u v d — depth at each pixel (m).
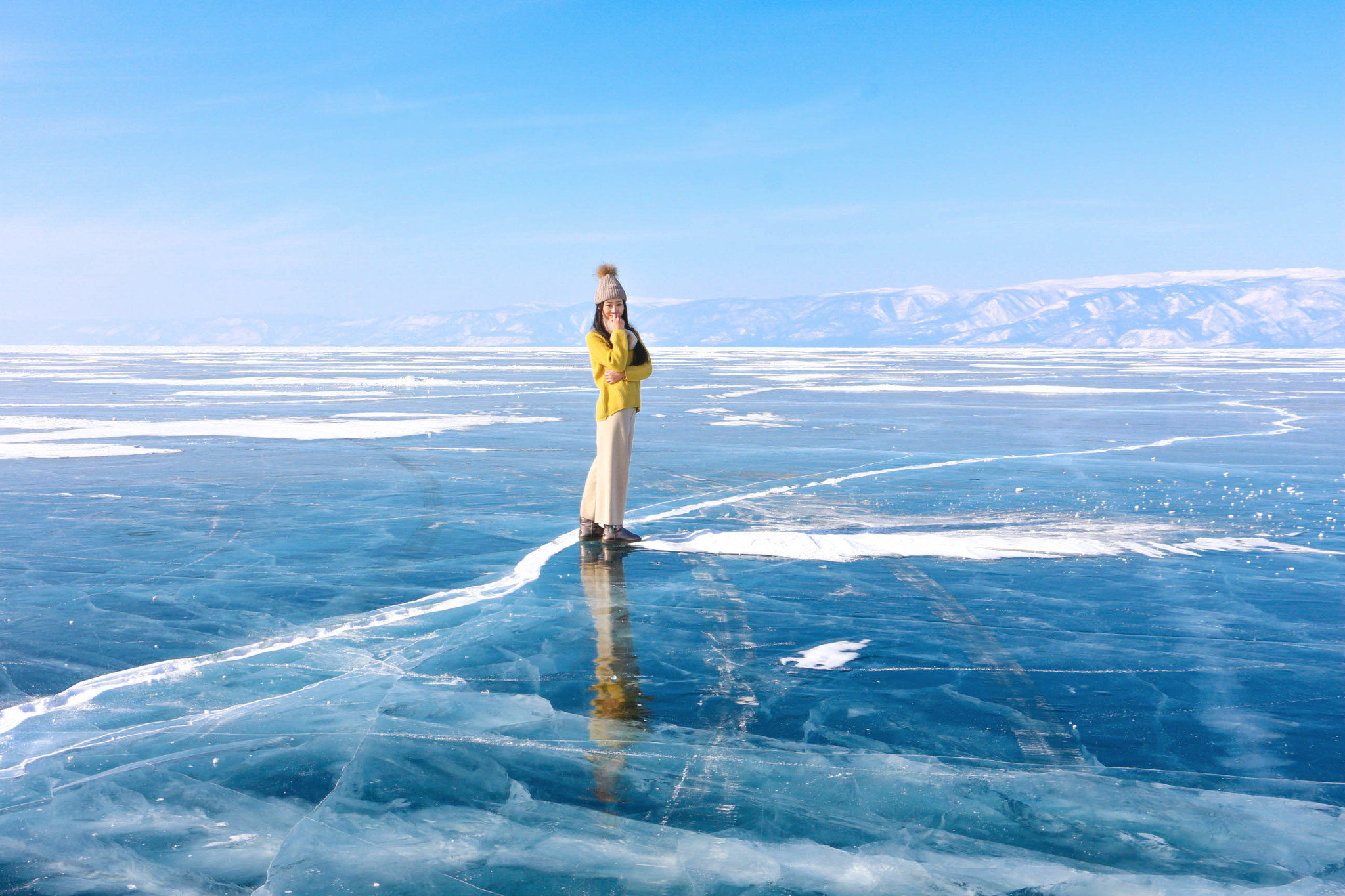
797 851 1.73
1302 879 1.65
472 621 3.32
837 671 2.80
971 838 1.79
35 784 2.02
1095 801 1.95
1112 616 3.46
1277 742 2.29
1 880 1.63
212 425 11.39
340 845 1.74
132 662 2.87
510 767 2.09
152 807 1.91
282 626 3.25
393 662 2.87
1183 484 6.91
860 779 2.04
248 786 2.00
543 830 1.80
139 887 1.61
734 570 4.18
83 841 1.78
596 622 3.32
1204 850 1.75
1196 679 2.76
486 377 27.94
